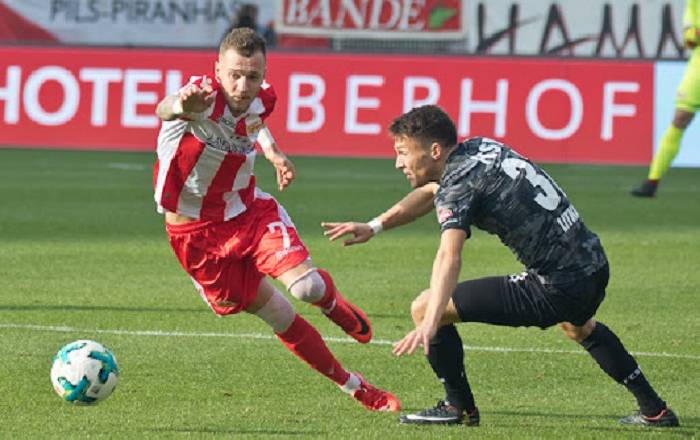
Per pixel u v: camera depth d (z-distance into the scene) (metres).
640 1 64.06
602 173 56.72
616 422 17.48
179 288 28.52
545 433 16.66
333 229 17.20
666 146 46.28
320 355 17.53
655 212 43.47
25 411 17.64
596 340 17.19
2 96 60.59
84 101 60.38
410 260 33.12
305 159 59.69
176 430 16.66
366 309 26.42
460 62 58.16
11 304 26.23
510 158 15.95
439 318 14.86
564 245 15.94
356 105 58.66
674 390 19.77
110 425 16.88
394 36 66.44
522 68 57.72
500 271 31.69
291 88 59.06
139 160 58.91
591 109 57.12
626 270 31.81
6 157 59.25
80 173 53.34
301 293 16.94
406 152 15.99
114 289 28.23
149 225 38.91
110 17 67.75
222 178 17.30
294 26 66.94
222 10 67.19
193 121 16.86
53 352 21.75
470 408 17.19
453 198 15.61
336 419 17.42
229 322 24.78
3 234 36.59
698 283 30.08
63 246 34.50
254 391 19.20
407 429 16.83
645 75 56.97
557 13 64.94
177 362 21.16
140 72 60.16
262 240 17.30
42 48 60.69
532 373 20.80
